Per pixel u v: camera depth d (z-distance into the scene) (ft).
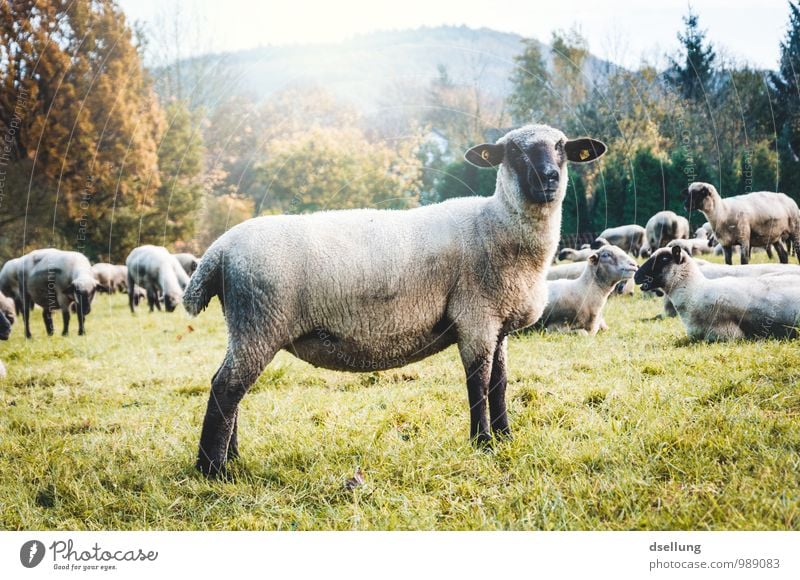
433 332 14.67
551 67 52.31
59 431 17.38
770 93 46.09
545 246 14.51
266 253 13.41
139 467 14.23
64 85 58.49
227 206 44.70
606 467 12.60
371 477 13.10
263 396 19.76
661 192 49.19
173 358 26.21
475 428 14.32
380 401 18.40
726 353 20.68
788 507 10.77
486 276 14.25
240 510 12.30
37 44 57.52
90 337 33.60
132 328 35.29
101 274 52.11
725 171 47.91
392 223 14.37
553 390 18.19
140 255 41.91
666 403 15.92
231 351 13.52
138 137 57.82
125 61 60.80
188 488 13.05
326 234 13.89
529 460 13.19
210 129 51.24
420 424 15.89
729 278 23.77
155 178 57.36
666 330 26.22
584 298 27.35
